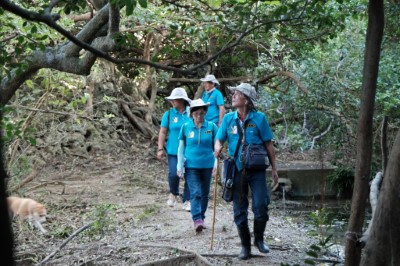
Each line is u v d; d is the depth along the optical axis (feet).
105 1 22.15
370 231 10.60
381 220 10.39
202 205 29.78
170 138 34.68
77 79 41.78
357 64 46.26
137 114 66.85
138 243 27.20
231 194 24.35
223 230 29.81
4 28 21.76
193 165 29.27
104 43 19.25
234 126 24.16
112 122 62.49
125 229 30.30
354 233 13.05
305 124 50.90
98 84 62.54
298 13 20.81
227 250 26.05
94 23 19.88
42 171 48.01
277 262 23.95
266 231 30.99
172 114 34.24
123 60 15.58
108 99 46.88
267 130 24.04
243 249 24.54
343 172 49.21
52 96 38.01
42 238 27.86
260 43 48.32
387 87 41.39
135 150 61.46
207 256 24.76
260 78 55.11
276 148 61.26
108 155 58.18
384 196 10.37
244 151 23.90
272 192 48.88
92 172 51.57
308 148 55.42
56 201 37.52
